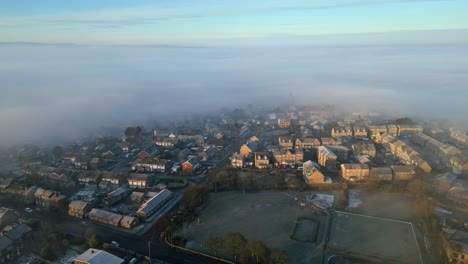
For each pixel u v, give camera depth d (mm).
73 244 142500
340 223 154875
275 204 176500
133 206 182250
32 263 129125
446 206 165875
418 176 198250
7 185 195625
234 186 199875
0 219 155375
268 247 135875
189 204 169000
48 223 161250
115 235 151125
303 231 148375
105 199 185750
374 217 159500
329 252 132625
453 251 121062
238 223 156500
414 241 139000
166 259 131250
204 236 146125
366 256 129750
